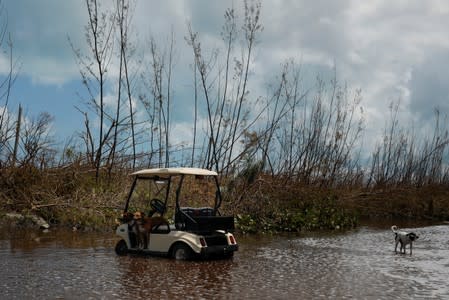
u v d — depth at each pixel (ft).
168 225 35.68
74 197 56.24
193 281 28.09
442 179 122.11
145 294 24.53
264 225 60.54
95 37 62.54
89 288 25.48
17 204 54.90
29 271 29.68
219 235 36.11
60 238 45.11
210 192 60.29
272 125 68.85
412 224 80.43
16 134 57.67
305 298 24.64
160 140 65.57
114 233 49.78
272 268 33.37
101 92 62.90
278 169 72.84
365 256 40.34
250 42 66.74
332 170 85.35
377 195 95.71
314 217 66.08
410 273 32.42
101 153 62.18
